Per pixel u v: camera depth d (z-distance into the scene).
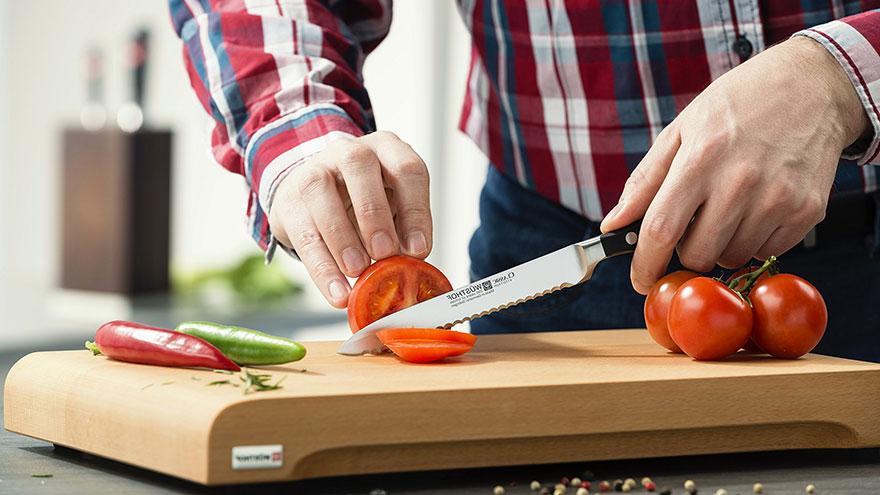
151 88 5.05
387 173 1.19
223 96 1.33
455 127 5.10
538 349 1.28
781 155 1.06
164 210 4.25
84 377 1.04
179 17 1.48
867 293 1.44
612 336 1.40
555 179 1.55
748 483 1.00
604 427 1.02
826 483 1.00
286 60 1.32
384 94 5.12
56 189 5.18
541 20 1.46
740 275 1.23
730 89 1.08
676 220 1.08
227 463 0.90
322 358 1.17
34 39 5.09
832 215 1.42
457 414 0.97
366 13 1.56
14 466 1.02
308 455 0.93
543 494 0.94
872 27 1.10
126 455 0.98
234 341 1.10
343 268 1.18
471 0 1.55
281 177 1.22
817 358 1.18
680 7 1.39
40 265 5.20
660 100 1.45
